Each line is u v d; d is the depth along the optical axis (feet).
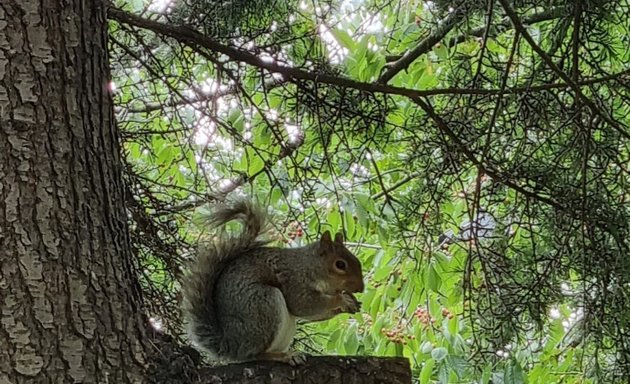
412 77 18.17
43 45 7.71
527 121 12.21
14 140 7.42
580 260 12.29
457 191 15.08
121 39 14.30
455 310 19.52
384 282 19.51
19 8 7.66
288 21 13.50
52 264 7.38
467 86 13.00
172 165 15.42
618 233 12.10
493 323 13.05
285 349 11.06
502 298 12.70
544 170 12.34
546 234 13.06
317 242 11.60
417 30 17.34
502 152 12.54
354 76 15.74
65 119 7.73
